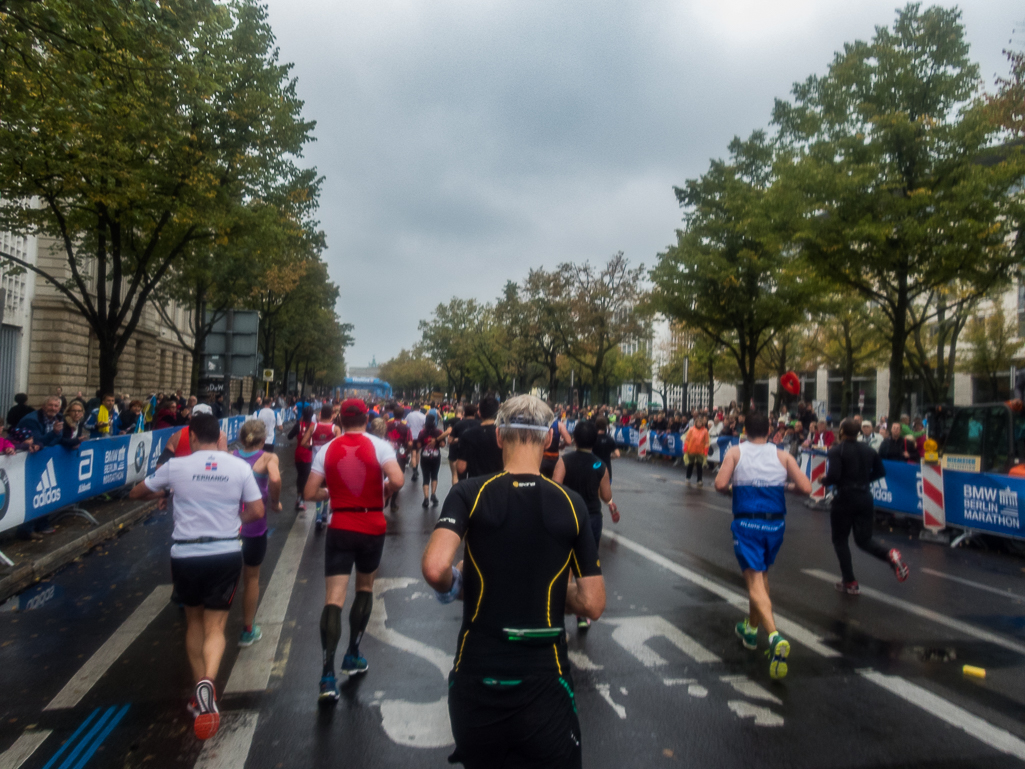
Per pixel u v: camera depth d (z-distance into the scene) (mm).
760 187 24172
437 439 13250
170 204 15445
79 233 20938
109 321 17297
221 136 16422
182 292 28453
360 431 5082
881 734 4180
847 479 7430
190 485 4453
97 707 4574
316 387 92875
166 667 5285
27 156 12578
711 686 4883
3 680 5031
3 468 8406
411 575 8047
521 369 61438
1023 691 4848
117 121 12070
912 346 30938
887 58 16750
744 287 25391
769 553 5375
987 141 15930
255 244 18000
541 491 2549
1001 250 15703
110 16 10000
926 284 16766
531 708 2328
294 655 5496
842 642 5859
